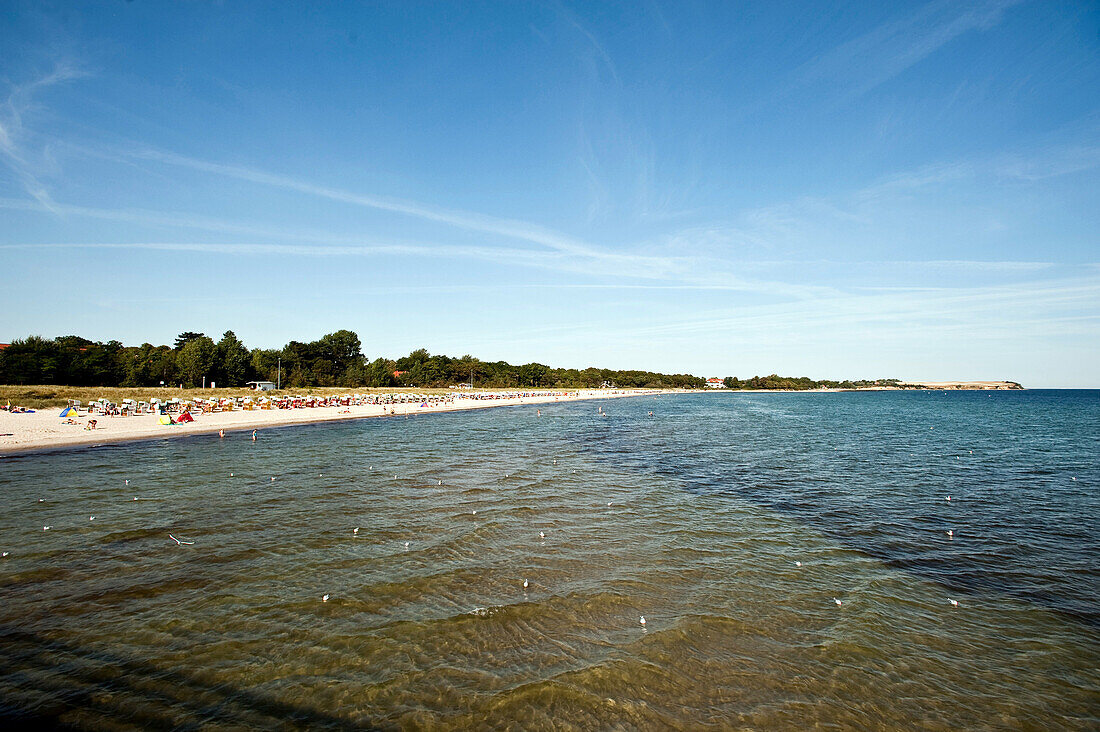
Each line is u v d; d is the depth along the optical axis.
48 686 8.30
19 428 38.81
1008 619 11.15
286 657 9.16
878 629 10.58
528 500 20.38
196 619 10.47
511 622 10.48
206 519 17.23
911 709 8.16
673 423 62.56
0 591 11.65
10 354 80.38
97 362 90.31
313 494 20.89
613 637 9.99
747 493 22.62
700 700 8.22
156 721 7.55
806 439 44.47
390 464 28.42
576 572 13.12
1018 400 171.38
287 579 12.45
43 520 16.94
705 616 10.91
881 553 15.08
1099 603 11.96
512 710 7.87
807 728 7.68
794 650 9.73
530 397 143.88
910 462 31.50
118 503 19.17
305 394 99.81
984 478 26.45
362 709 7.86
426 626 10.27
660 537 16.08
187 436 40.28
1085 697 8.54
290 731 7.37
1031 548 15.62
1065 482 25.48
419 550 14.48
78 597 11.39
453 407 89.56
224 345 108.06
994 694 8.58
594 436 45.78
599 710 7.91
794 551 15.10
